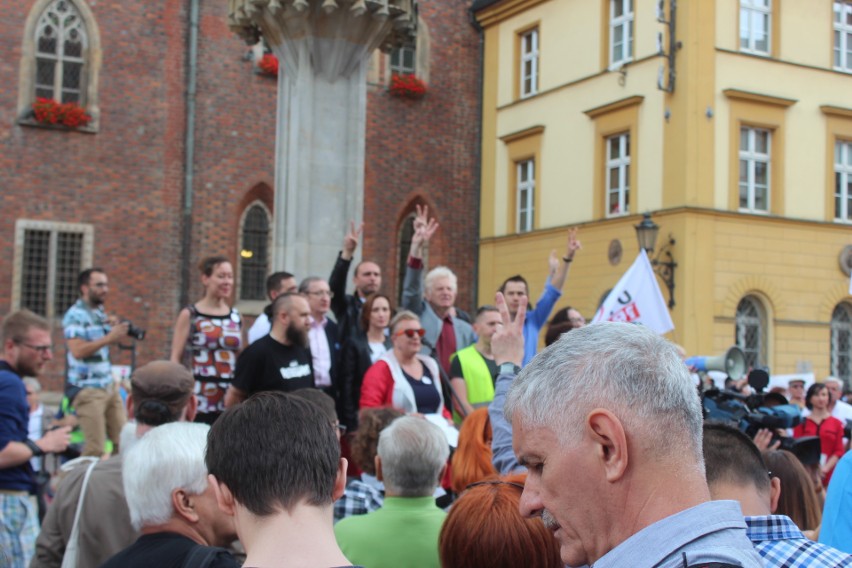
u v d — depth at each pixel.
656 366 1.64
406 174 22.95
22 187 18.50
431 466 3.68
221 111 20.34
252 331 7.87
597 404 1.63
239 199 20.42
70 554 3.69
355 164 9.38
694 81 19.17
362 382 7.08
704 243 19.11
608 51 21.20
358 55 9.28
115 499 3.74
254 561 1.93
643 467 1.60
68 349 9.64
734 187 19.61
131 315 19.16
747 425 5.09
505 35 23.84
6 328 5.48
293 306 6.30
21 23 18.81
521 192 23.59
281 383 6.24
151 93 19.72
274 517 1.99
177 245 19.70
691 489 1.60
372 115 22.52
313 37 9.06
